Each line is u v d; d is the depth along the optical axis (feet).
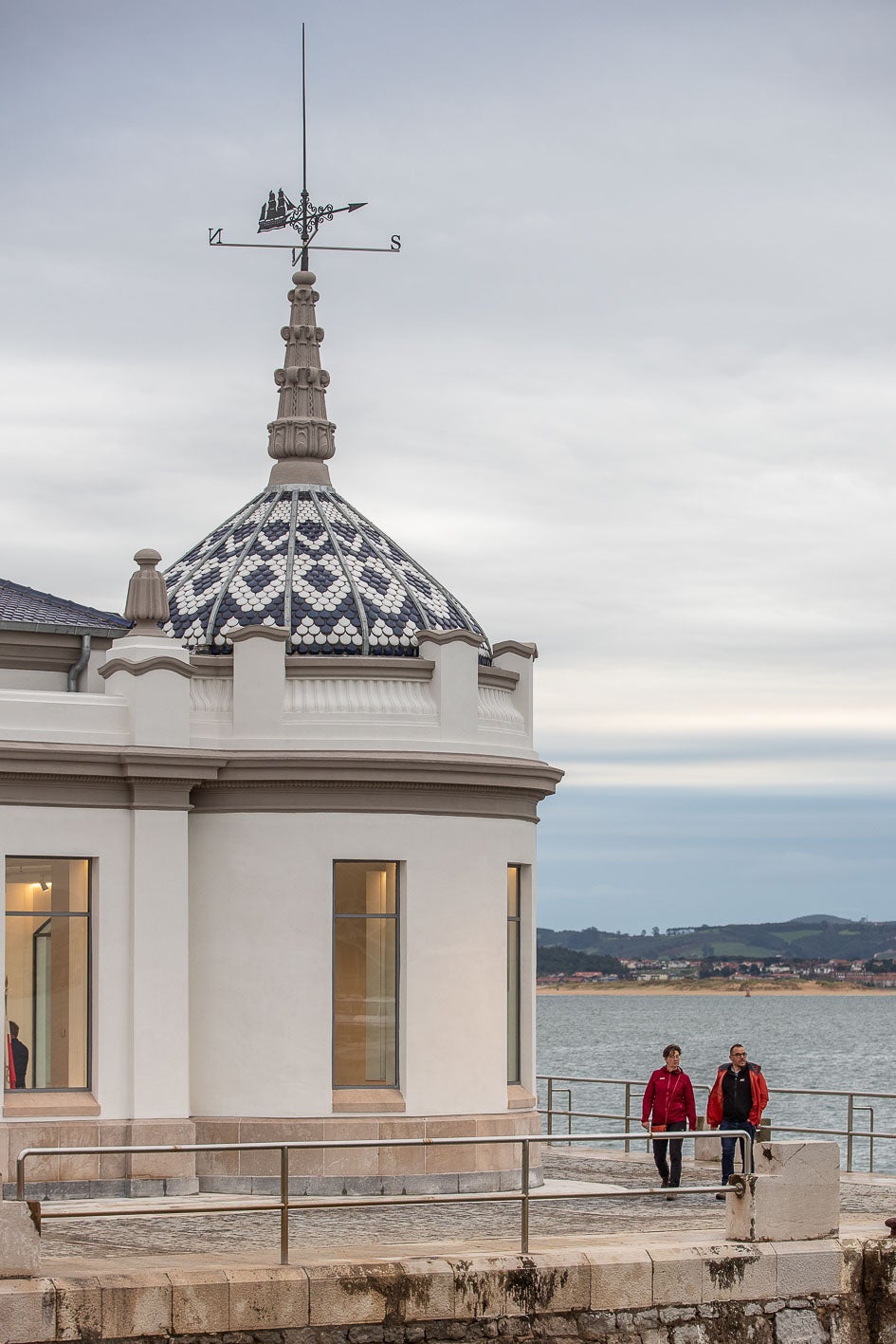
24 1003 95.50
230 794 100.58
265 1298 68.08
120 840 97.71
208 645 104.94
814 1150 78.64
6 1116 93.97
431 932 101.45
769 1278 76.43
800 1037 557.74
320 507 111.65
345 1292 69.21
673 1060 101.09
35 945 96.02
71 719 97.30
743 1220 77.41
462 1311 71.05
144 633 100.73
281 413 115.03
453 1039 101.30
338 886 101.04
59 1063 96.12
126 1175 95.45
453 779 101.96
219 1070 99.50
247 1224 86.84
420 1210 92.84
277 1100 98.78
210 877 100.53
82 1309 65.31
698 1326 74.84
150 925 97.45
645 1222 88.79
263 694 101.09
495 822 104.37
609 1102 294.46
